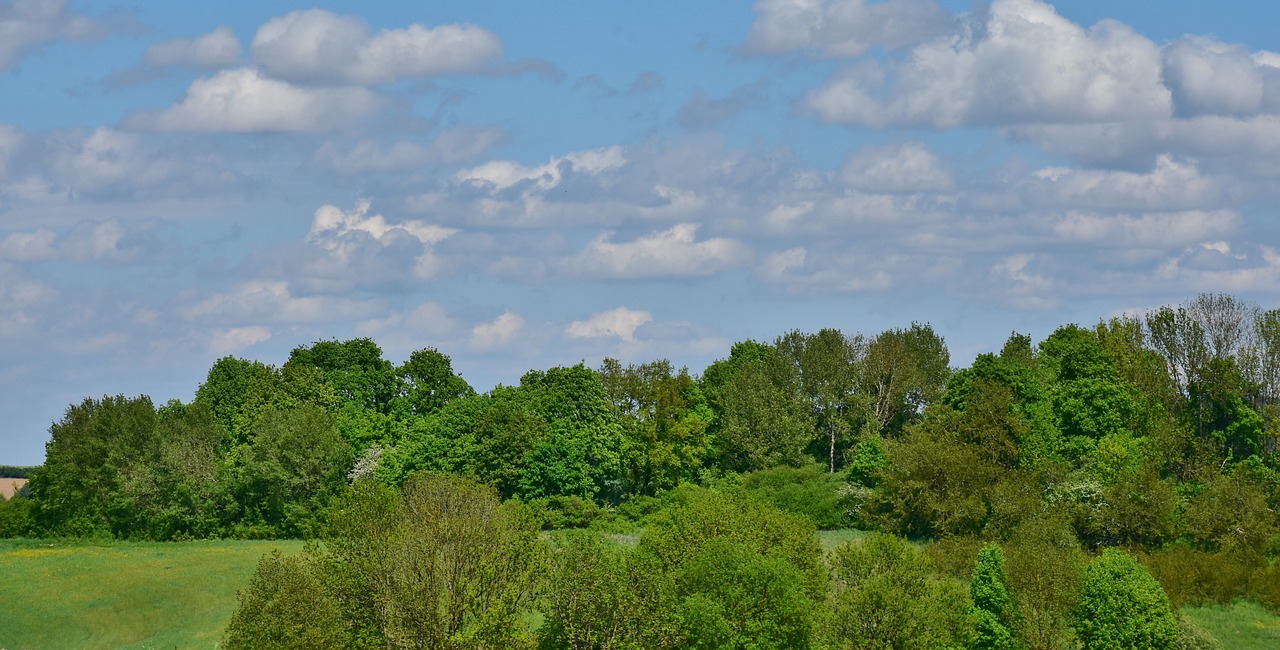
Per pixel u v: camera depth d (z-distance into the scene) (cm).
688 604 7012
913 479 12012
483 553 7200
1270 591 9750
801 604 7019
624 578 7119
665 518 8900
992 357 13650
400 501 7569
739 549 7344
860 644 7250
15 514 13600
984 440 12438
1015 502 11100
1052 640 7819
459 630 7025
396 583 7000
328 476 13262
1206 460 12962
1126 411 13325
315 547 7431
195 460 13262
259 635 6450
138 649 8119
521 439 13462
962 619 7569
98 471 13500
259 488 13212
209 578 9800
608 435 14050
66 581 9594
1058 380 13888
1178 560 10144
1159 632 7731
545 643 7050
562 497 13175
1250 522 11031
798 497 13138
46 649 8356
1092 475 12031
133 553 11312
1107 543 11288
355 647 6819
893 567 7825
